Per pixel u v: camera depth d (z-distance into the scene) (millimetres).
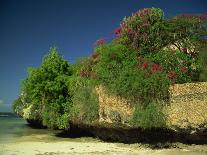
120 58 25156
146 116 21875
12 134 31859
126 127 23297
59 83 29172
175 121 21484
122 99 23203
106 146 22766
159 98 21938
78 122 26922
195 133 21203
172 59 24922
